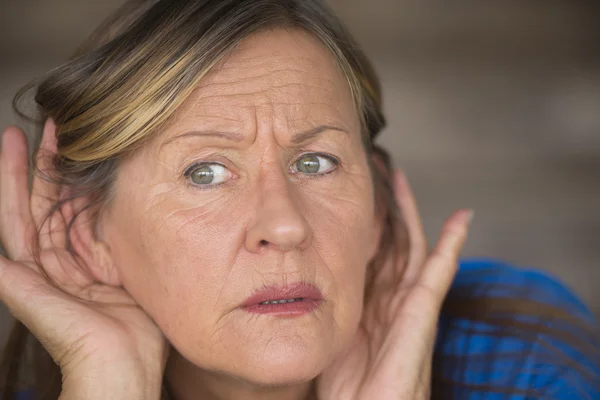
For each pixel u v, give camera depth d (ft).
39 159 5.92
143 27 5.37
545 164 17.88
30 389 6.59
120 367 5.42
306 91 5.39
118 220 5.57
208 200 5.21
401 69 20.54
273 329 4.99
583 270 14.88
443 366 6.61
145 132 5.21
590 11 21.98
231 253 5.08
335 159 5.55
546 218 16.19
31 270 5.76
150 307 5.49
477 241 15.48
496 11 21.93
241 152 5.23
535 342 6.35
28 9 20.36
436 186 17.13
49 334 5.48
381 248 6.87
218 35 5.19
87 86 5.42
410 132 18.84
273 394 5.86
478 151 18.30
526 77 20.33
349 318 5.31
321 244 5.22
